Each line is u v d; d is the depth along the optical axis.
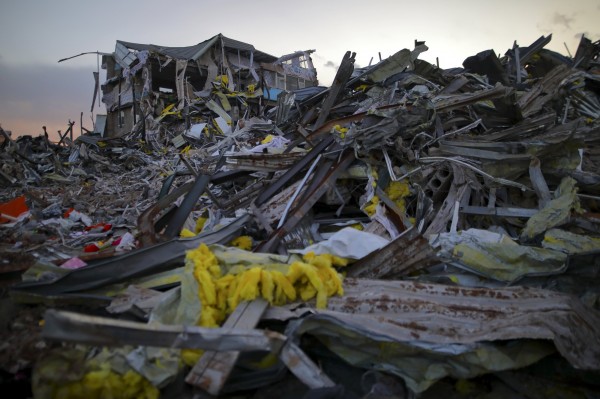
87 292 2.93
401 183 4.84
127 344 1.85
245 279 2.66
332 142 4.99
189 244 3.47
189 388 2.29
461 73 8.86
